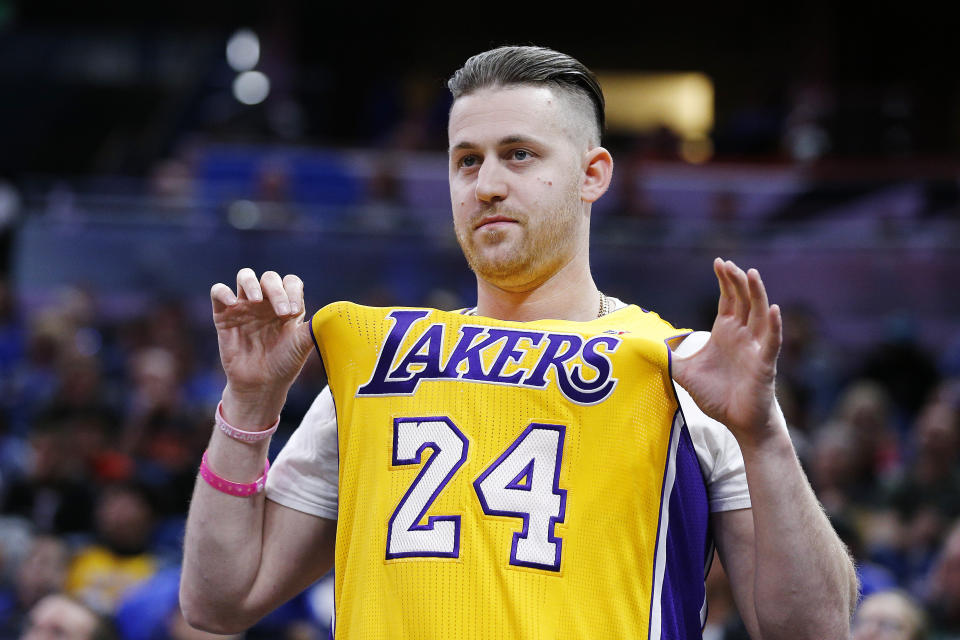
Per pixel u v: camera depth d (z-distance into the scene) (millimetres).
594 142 5730
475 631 4738
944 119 37906
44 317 21562
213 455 5523
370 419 5164
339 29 42094
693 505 5133
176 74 42188
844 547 5129
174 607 13531
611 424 4980
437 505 4918
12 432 20281
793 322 21969
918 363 21734
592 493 4906
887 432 19641
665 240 23281
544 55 5617
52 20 43500
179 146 31266
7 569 15805
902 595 11430
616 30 46156
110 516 15766
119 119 41781
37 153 41156
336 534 5262
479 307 5902
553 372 5059
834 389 21578
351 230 22906
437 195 25594
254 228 22781
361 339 5320
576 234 5664
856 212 25016
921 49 42031
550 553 4816
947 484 17047
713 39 45906
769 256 23297
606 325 5414
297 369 5484
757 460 4883
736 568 5262
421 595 4812
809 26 42750
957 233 23109
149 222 22938
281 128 31281
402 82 41000
